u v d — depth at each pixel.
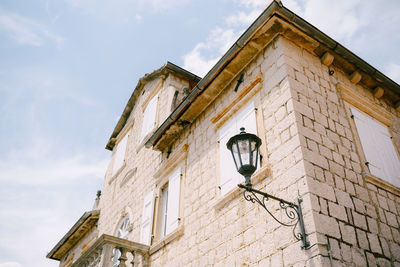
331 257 4.38
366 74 7.41
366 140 6.43
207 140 7.86
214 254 6.14
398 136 7.43
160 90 12.09
